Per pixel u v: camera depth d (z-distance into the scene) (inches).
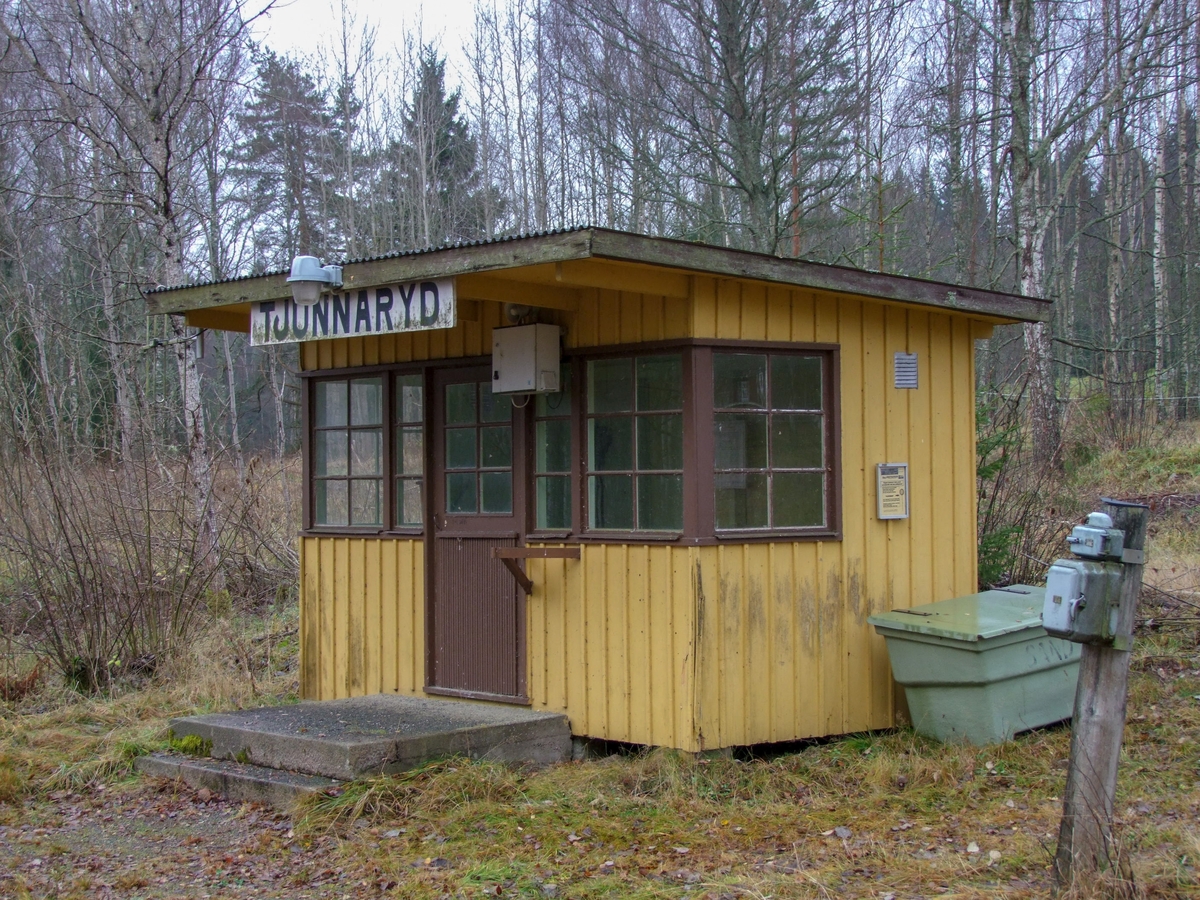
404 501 319.9
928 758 256.4
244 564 528.4
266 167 1176.2
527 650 287.9
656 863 203.0
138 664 391.5
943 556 300.2
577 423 280.5
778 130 690.8
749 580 265.9
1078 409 741.3
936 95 786.8
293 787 242.2
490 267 236.4
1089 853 169.6
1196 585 439.8
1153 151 1083.9
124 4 587.2
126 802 258.1
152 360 812.0
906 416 295.3
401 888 193.5
